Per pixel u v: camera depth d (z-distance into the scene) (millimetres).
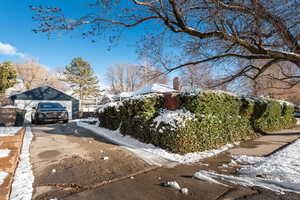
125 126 6148
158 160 3508
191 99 4582
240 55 5508
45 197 1977
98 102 29438
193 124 4312
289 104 10133
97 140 5500
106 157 3559
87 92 29516
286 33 4676
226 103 5293
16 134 5762
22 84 29328
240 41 4664
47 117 9617
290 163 3023
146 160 3480
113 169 2947
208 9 4211
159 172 2848
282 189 2156
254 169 2852
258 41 4910
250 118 6488
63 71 29672
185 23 4656
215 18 4238
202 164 3285
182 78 8562
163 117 4574
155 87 14711
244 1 4047
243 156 3785
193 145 4219
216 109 4914
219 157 3791
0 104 13484
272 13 4188
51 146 4547
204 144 4418
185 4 4215
